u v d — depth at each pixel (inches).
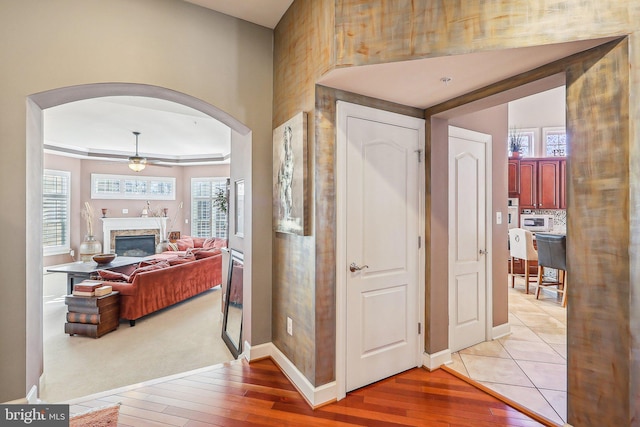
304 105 91.1
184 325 164.4
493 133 130.3
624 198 60.4
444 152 108.0
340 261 89.7
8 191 78.9
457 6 68.6
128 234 341.7
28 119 81.7
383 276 98.8
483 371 104.6
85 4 86.3
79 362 122.2
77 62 85.3
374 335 97.3
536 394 91.3
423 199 106.5
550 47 64.2
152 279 174.4
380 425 78.4
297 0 96.0
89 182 325.1
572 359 69.1
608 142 62.4
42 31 81.9
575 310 68.3
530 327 145.8
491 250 130.3
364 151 94.3
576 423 68.5
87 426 76.9
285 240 105.3
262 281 114.1
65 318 173.2
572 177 68.2
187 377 100.7
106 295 153.3
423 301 107.1
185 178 379.2
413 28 71.6
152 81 94.0
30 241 83.7
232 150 166.2
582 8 60.8
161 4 95.9
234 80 108.0
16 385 79.7
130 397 89.6
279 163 105.7
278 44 110.7
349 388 92.3
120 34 90.3
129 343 140.9
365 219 94.8
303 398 89.7
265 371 105.0
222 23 106.0
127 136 265.6
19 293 80.1
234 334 134.3
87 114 207.3
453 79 82.1
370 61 74.1
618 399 61.9
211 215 373.7
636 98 58.7
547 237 181.3
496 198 132.2
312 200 87.4
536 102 280.7
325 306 87.9
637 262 59.4
